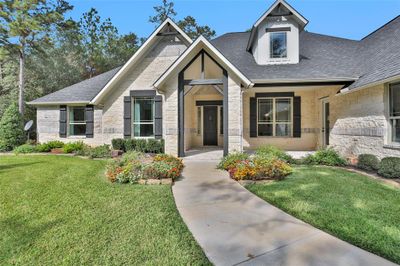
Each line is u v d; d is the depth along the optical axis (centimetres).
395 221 394
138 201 504
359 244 326
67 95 1504
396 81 778
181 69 1052
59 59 2564
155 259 294
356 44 1392
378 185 607
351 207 458
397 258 290
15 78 2269
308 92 1331
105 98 1347
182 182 670
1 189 591
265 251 311
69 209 458
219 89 1148
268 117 1362
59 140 1474
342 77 1020
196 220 414
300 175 721
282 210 460
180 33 1273
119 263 285
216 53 984
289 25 1245
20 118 1554
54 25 2169
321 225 386
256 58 1306
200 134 1568
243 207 477
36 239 342
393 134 798
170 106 1061
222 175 748
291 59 1238
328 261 286
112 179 672
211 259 294
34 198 523
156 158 836
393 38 1041
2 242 335
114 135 1348
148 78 1327
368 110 905
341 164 880
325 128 1255
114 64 3234
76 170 827
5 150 1462
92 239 342
